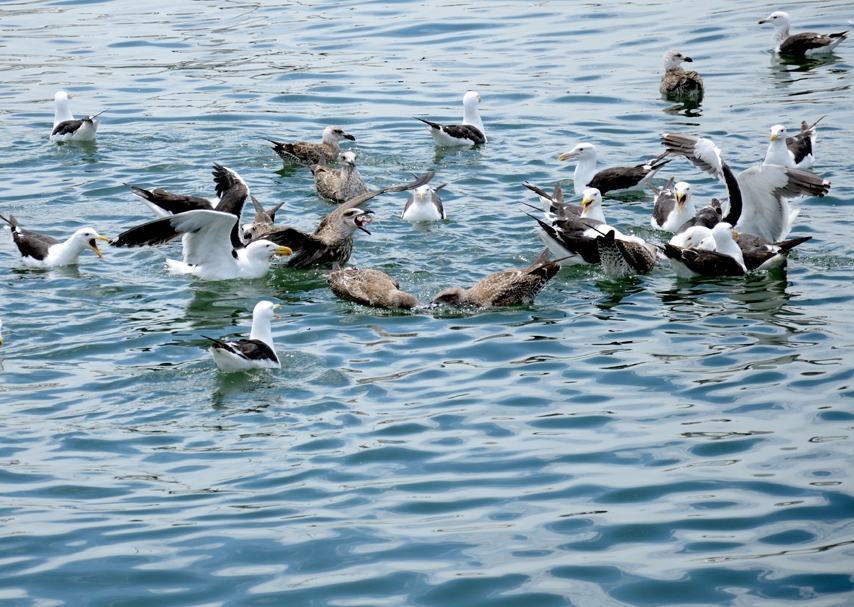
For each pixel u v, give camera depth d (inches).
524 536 407.8
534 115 1042.7
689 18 1339.8
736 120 1005.2
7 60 1226.6
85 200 848.9
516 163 932.0
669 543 401.7
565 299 661.3
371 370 557.0
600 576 383.6
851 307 625.6
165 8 1453.0
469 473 453.1
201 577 385.4
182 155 951.6
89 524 417.7
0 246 780.0
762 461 454.9
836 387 517.3
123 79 1157.1
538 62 1192.8
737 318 616.1
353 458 465.7
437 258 733.3
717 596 371.2
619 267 693.9
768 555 392.5
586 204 778.2
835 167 880.3
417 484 445.1
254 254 722.8
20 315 638.5
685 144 767.7
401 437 482.9
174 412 511.8
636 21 1331.2
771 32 1278.3
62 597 375.2
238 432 490.6
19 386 540.7
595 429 488.1
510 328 611.2
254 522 418.3
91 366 565.9
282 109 1071.0
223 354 541.3
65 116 1008.2
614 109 1050.1
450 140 971.3
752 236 727.1
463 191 871.1
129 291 687.7
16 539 408.2
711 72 1154.0
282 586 378.9
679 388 525.0
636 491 435.8
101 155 950.4
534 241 761.0
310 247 733.9
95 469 459.8
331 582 381.4
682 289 674.8
